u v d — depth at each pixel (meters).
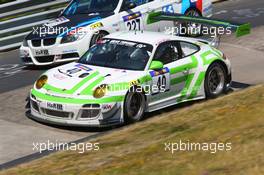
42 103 34.12
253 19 60.75
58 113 33.59
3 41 54.47
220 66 39.09
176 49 37.47
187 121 31.86
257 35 54.75
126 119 34.03
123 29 47.94
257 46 51.69
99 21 46.72
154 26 49.78
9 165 28.83
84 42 45.81
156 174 24.53
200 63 38.03
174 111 35.50
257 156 24.91
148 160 26.23
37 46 46.34
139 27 49.00
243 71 45.22
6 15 54.69
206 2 54.38
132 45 36.81
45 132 33.44
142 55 36.06
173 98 36.78
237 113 31.31
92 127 34.16
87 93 33.44
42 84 35.28
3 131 33.66
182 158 25.92
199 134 28.61
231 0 69.69
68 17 47.94
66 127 34.28
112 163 26.45
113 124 33.59
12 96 40.66
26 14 55.91
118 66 35.75
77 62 37.09
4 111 37.38
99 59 36.56
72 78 34.78
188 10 52.75
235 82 42.53
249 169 23.88
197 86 37.94
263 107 31.39
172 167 25.05
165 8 50.69
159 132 30.70
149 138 29.91
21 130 33.78
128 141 29.91
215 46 41.81
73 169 26.33
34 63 46.72
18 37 55.44
